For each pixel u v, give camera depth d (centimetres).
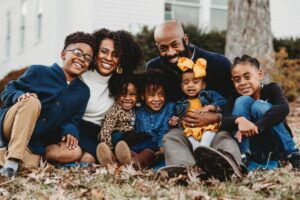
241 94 558
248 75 551
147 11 1532
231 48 1250
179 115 569
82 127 580
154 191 423
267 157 542
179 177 461
